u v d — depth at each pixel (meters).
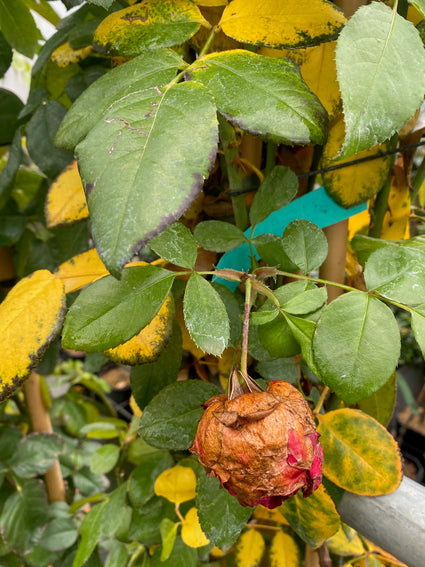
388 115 0.12
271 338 0.17
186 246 0.16
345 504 0.19
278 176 0.19
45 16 0.29
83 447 0.49
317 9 0.15
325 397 0.24
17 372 0.16
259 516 0.28
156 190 0.11
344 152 0.12
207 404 0.15
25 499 0.36
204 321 0.15
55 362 0.30
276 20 0.15
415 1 0.13
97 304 0.15
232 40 0.19
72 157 0.24
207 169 0.11
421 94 0.12
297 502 0.19
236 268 0.21
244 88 0.13
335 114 0.19
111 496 0.29
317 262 0.18
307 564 0.27
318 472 0.14
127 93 0.13
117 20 0.16
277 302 0.16
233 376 0.15
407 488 0.18
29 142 0.25
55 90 0.28
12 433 0.36
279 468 0.13
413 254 0.16
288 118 0.13
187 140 0.11
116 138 0.11
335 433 0.20
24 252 0.34
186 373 0.28
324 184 0.21
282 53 0.18
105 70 0.26
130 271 0.16
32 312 0.17
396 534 0.18
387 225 0.25
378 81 0.12
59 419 0.51
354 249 0.20
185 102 0.12
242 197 0.22
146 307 0.15
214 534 0.18
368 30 0.12
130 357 0.18
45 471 0.36
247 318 0.15
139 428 0.20
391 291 0.15
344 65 0.12
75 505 0.34
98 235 0.11
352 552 0.27
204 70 0.13
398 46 0.12
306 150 0.24
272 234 0.20
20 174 0.32
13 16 0.26
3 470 0.36
